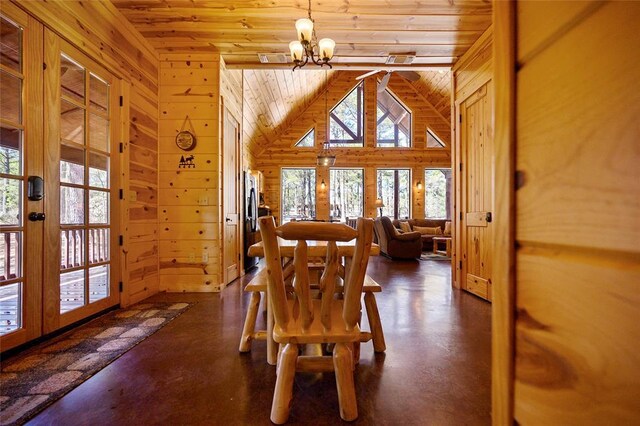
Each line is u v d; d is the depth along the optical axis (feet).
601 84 1.16
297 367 4.57
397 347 6.44
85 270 7.96
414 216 29.71
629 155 1.05
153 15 9.55
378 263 18.94
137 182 10.18
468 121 11.18
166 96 11.55
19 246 6.24
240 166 14.61
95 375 5.27
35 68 6.52
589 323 1.20
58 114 7.06
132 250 9.82
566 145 1.31
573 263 1.27
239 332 7.30
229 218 12.92
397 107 30.45
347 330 4.16
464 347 6.44
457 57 11.79
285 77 20.76
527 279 1.53
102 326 7.64
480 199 10.41
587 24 1.22
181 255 11.50
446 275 14.92
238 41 10.91
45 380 5.07
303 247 3.88
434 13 9.46
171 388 4.90
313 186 29.71
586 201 1.22
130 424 4.05
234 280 13.55
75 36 7.59
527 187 1.54
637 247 1.02
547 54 1.42
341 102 30.14
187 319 8.23
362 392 4.79
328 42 9.64
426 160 29.78
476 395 4.72
